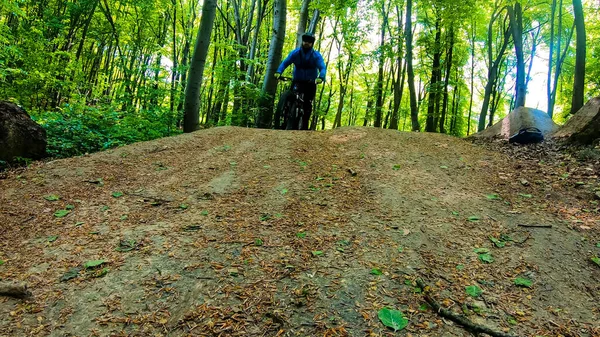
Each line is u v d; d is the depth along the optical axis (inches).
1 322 78.3
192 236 115.6
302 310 82.1
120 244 111.4
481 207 135.9
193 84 286.4
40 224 125.6
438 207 135.6
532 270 98.8
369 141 221.5
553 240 113.0
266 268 98.2
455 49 742.5
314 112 732.7
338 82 975.6
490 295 89.1
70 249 109.1
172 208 137.9
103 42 603.5
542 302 87.0
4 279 93.5
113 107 304.5
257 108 370.6
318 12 569.9
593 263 101.7
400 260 102.9
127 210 136.6
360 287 90.7
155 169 181.3
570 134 204.5
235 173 173.9
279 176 169.5
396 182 158.7
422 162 185.0
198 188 156.6
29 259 104.0
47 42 426.0
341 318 79.7
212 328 76.2
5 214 131.3
